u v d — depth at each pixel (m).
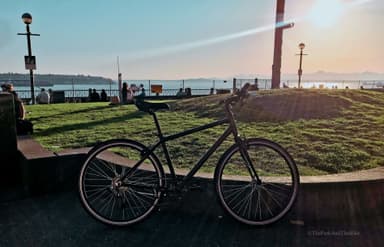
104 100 18.09
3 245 2.33
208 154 2.83
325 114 6.29
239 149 2.72
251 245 2.35
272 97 7.25
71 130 5.59
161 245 2.35
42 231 2.53
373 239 2.43
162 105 2.81
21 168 3.41
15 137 3.52
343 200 2.70
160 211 2.83
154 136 4.99
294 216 2.71
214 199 2.76
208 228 2.60
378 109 6.68
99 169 3.00
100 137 4.95
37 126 6.01
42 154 3.28
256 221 2.62
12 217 2.74
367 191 2.72
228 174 3.02
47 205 2.97
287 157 2.70
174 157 3.88
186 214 2.80
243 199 2.71
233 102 2.81
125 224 2.61
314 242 2.39
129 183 2.77
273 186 2.71
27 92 17.95
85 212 2.83
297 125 5.53
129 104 11.22
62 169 3.22
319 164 3.57
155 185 2.74
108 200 2.93
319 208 2.70
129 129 5.61
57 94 17.62
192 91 21.47
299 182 2.68
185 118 6.64
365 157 3.78
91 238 2.44
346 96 7.70
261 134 4.93
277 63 10.98
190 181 2.76
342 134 4.89
